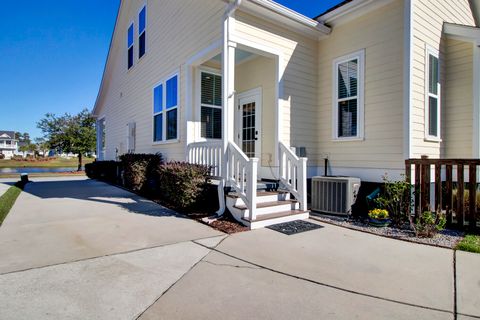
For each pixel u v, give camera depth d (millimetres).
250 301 2373
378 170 5770
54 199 7531
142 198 7707
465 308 2242
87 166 15789
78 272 2910
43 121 22984
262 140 7051
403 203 4844
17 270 2939
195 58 6797
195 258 3330
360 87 6102
